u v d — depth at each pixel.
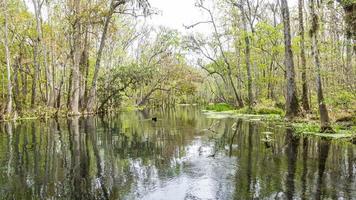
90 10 34.19
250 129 19.16
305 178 8.75
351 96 17.58
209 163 10.79
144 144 14.98
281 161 10.73
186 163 10.90
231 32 37.16
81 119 30.94
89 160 11.74
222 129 19.75
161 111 49.16
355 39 15.97
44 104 38.75
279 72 43.72
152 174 9.64
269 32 29.05
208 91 89.75
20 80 51.91
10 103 31.33
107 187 8.49
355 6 15.13
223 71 44.06
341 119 18.00
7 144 15.49
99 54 37.41
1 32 40.22
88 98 38.16
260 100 39.38
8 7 36.50
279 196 7.42
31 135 18.67
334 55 19.58
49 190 8.36
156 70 48.91
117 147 14.33
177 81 58.16
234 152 12.45
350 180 8.49
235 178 8.95
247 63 34.16
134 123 25.91
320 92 16.11
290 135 16.08
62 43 38.94
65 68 42.66
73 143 15.62
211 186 8.31
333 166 9.88
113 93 42.97
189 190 8.08
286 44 22.27
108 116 35.47
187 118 30.11
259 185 8.26
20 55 42.72
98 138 17.22
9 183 9.02
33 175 9.80
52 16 39.47
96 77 37.94
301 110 22.19
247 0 35.31
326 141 14.05
